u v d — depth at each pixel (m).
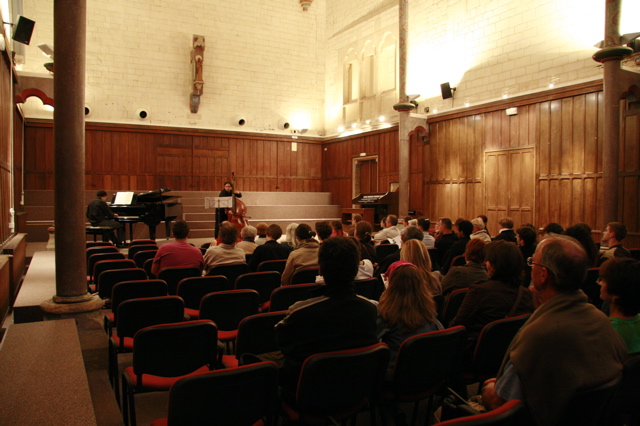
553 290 1.69
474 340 2.85
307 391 2.03
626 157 8.51
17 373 2.29
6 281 5.26
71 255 4.28
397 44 14.27
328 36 17.55
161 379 2.64
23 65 13.21
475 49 11.63
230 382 1.85
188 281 3.90
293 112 17.34
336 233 5.73
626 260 2.01
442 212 12.58
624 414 1.97
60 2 4.14
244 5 16.42
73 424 1.82
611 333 1.61
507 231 6.05
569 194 9.66
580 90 9.38
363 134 15.66
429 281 3.34
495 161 11.17
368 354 2.08
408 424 2.90
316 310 2.13
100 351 3.69
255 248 5.42
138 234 12.25
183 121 15.66
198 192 14.79
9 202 9.01
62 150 4.21
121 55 14.77
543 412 1.52
